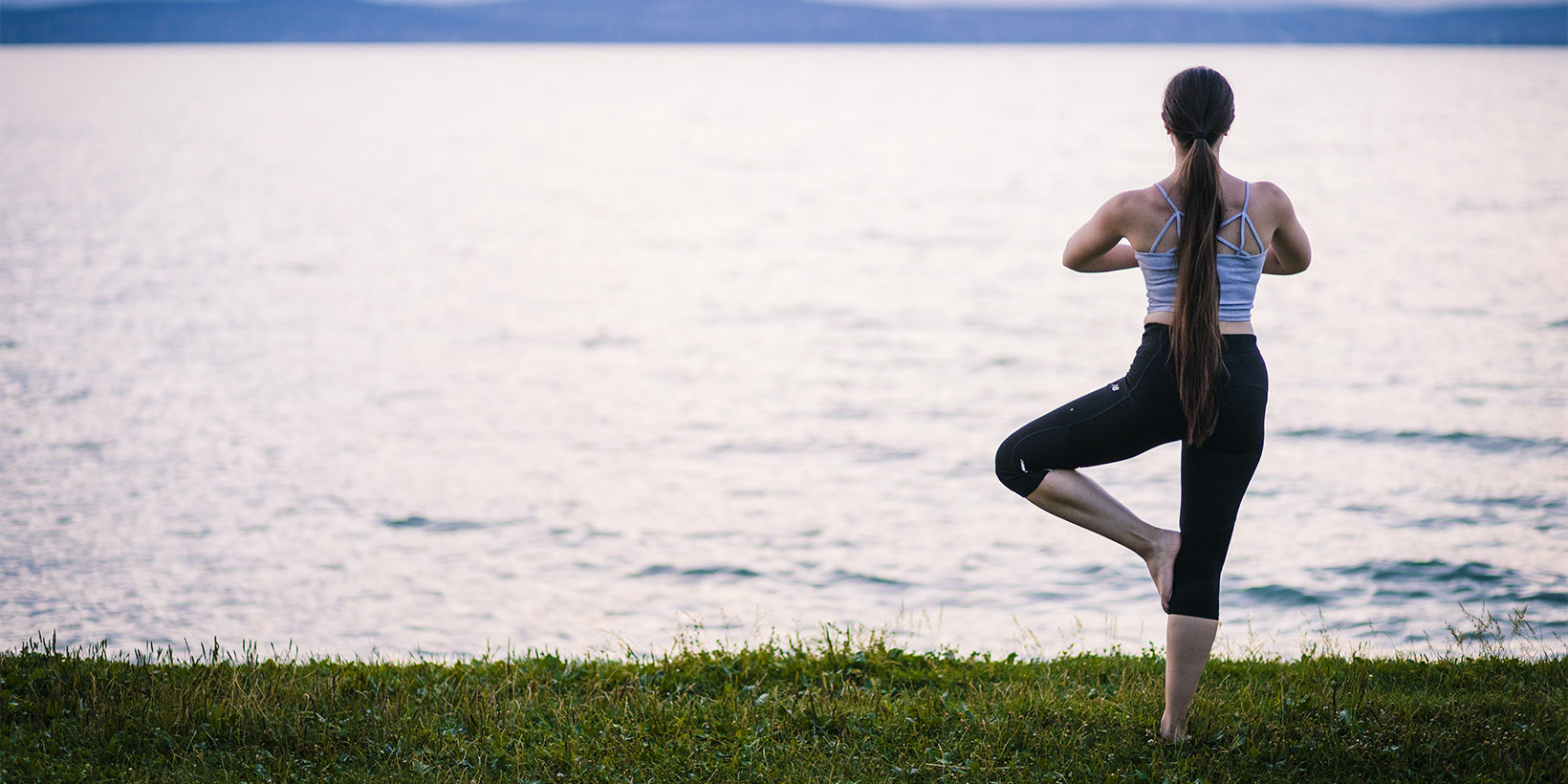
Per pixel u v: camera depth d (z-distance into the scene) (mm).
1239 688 4969
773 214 71438
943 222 66688
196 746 4328
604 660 6242
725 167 103188
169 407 24328
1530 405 22469
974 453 21188
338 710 4715
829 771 4148
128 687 4875
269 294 41969
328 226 64000
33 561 14125
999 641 11188
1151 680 5062
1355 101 184375
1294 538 14289
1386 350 28766
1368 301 36375
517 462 20531
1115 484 17484
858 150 119938
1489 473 17641
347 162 106250
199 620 12148
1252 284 3732
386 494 18078
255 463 19953
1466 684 5070
